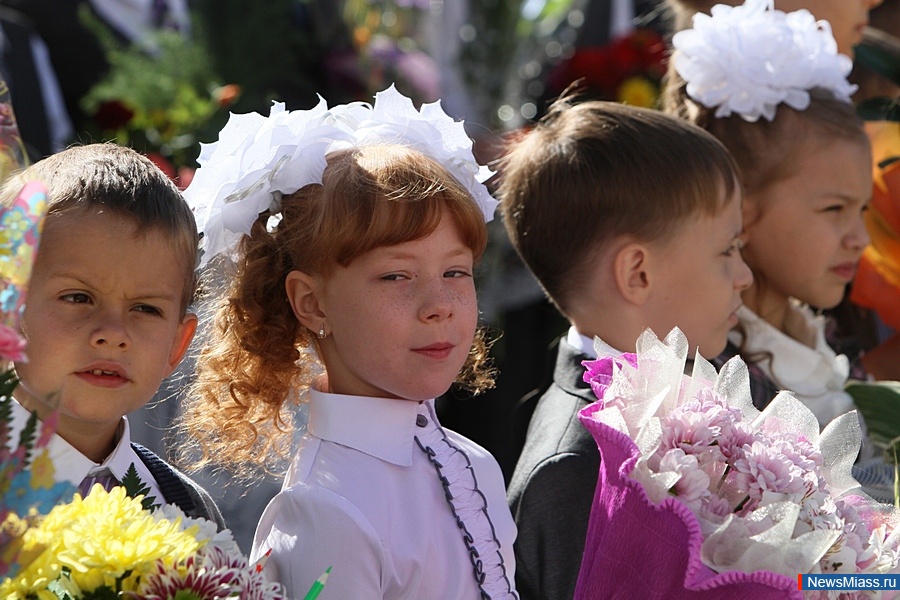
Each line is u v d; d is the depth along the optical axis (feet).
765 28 14.76
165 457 13.32
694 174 12.50
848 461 9.12
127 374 8.97
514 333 23.98
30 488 6.38
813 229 14.79
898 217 16.06
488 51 27.91
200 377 10.98
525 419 16.89
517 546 12.03
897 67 15.42
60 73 25.68
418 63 26.13
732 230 12.84
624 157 12.60
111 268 8.94
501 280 23.54
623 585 8.33
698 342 12.78
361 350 9.86
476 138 22.89
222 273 10.82
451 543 10.14
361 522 9.40
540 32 29.81
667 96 16.22
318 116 10.68
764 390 14.12
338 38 26.58
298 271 10.21
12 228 6.33
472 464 10.87
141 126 21.30
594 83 24.22
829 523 8.16
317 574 9.18
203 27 24.29
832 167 14.66
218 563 7.25
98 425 9.50
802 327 15.61
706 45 14.76
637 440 8.46
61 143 22.94
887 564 8.29
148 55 24.68
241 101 22.44
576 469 11.82
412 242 9.78
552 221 12.94
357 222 9.68
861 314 17.97
